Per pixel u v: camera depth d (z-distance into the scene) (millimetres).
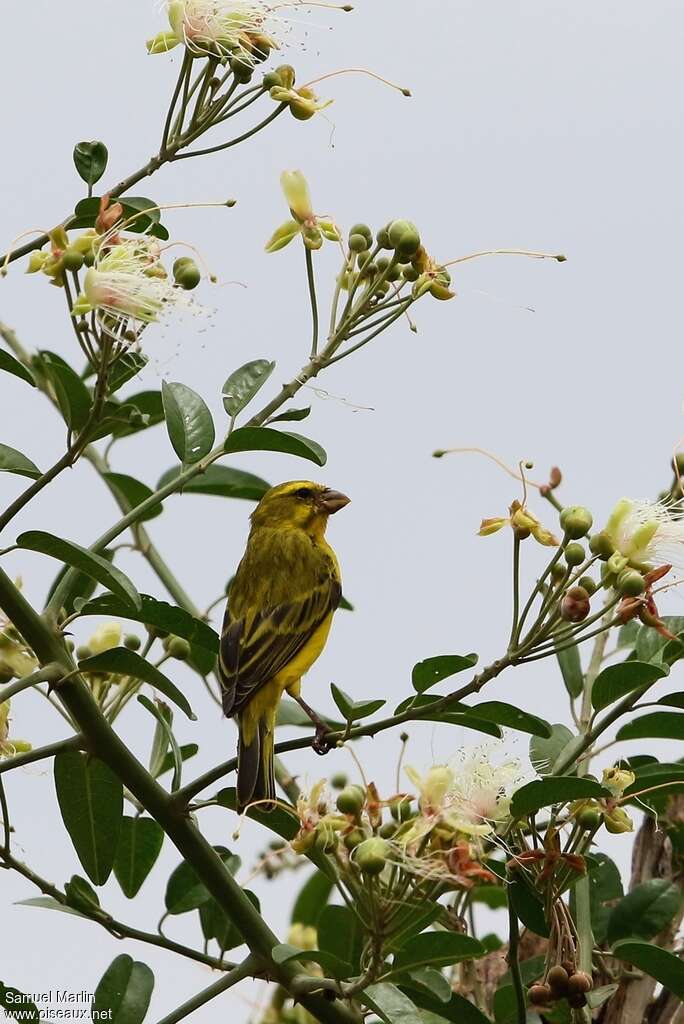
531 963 11234
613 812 9508
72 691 9742
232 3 10930
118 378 9906
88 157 11602
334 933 10836
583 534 9281
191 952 10195
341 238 10953
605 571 9539
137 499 12766
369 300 10789
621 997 10773
